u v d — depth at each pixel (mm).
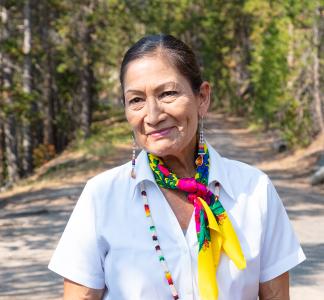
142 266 2314
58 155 41031
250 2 37719
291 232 2494
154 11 44938
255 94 42438
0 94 29234
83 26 40781
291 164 24688
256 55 37062
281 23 27547
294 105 27922
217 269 2340
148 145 2352
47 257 10820
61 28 41250
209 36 59438
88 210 2393
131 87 2328
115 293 2352
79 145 36906
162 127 2320
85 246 2381
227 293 2346
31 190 21328
